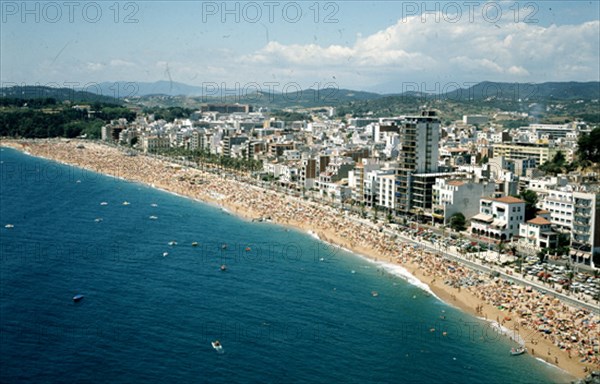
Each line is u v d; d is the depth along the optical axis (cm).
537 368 18388
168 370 18150
